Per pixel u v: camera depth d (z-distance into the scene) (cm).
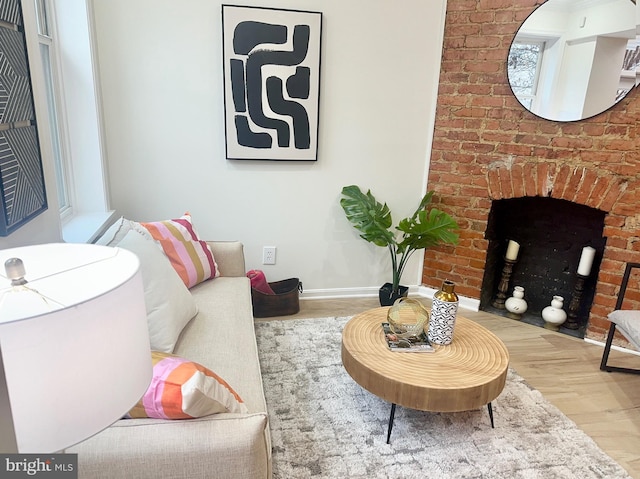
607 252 275
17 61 145
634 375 251
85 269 94
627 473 180
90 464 104
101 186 269
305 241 324
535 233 326
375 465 178
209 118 286
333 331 284
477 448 190
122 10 258
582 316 309
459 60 298
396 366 182
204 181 297
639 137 255
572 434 200
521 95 285
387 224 304
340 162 312
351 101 302
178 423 111
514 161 295
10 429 54
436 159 320
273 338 273
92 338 70
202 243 246
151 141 282
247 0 269
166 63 271
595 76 262
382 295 324
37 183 161
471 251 322
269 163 302
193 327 196
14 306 83
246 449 110
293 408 209
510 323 312
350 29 288
